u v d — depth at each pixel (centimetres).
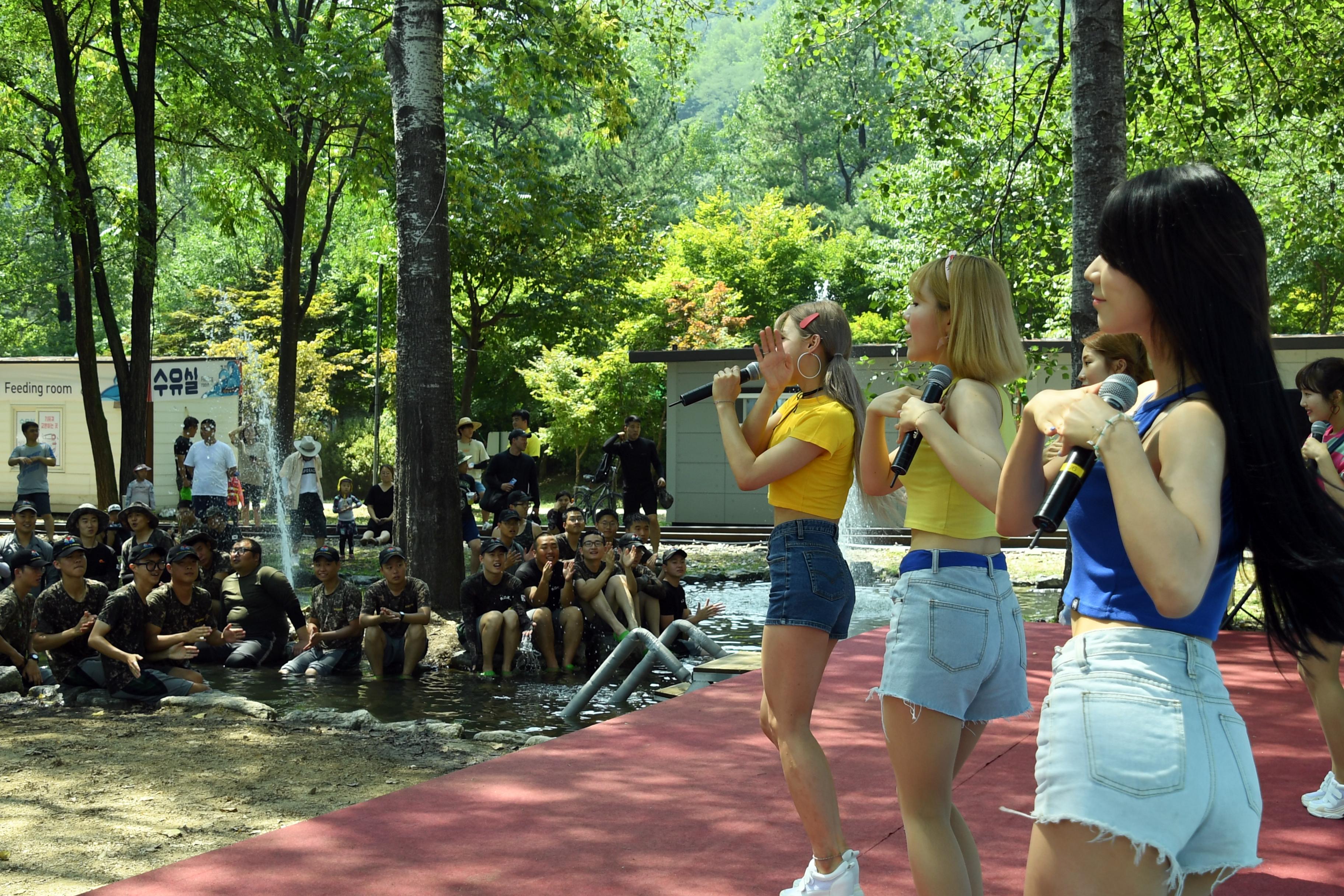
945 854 238
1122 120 888
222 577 991
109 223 1830
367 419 3906
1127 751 159
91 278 1769
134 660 743
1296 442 162
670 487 2100
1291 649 168
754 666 705
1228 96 1282
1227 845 163
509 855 345
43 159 1914
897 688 241
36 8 1791
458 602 1152
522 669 892
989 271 249
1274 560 161
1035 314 2006
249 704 694
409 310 1160
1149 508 153
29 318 4688
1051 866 166
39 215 1991
